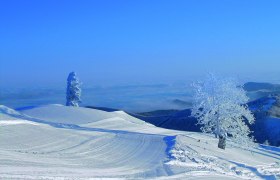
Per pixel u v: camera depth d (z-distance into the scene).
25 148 37.22
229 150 51.50
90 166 28.80
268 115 152.12
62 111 84.69
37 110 84.75
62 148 39.69
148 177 26.17
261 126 146.62
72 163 29.19
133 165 31.83
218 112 50.09
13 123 53.12
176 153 39.22
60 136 47.81
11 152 30.42
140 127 77.56
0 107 77.19
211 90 50.16
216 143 57.56
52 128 54.91
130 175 26.22
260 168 42.09
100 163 31.41
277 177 37.25
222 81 50.00
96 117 81.06
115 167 29.70
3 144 38.06
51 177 21.30
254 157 51.16
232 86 50.16
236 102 50.31
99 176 23.91
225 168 36.41
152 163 33.38
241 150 54.88
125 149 41.91
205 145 50.22
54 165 26.55
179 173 28.91
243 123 50.62
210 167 34.66
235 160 43.75
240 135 50.41
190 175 28.97
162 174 27.98
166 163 33.16
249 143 51.06
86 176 23.28
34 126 53.69
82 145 42.84
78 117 79.44
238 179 31.25
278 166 46.84
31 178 20.45
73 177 22.28
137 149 42.22
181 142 47.41
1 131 46.19
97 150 40.16
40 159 28.88
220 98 49.84
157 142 48.03
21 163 25.28
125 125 77.44
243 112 50.22
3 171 21.25
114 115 88.94
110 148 42.09
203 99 50.34
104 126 72.38
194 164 34.66
